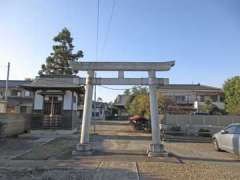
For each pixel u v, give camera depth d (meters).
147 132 27.75
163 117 26.73
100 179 8.00
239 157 13.12
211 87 55.94
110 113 70.69
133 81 13.55
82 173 8.73
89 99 13.49
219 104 49.41
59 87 25.05
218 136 15.29
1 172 8.81
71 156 12.32
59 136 21.73
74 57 48.62
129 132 27.52
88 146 13.03
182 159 12.20
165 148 16.45
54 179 7.98
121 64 13.42
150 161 11.22
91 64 13.46
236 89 41.91
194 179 8.21
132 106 36.69
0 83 49.06
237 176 8.72
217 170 9.65
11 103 41.16
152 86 13.42
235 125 14.14
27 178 8.06
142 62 13.45
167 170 9.41
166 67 13.33
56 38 48.41
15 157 11.98
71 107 25.53
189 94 52.44
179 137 21.91
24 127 23.95
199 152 14.87
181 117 26.47
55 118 25.19
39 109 25.55
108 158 11.81
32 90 25.70
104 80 13.59
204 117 26.31
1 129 19.33
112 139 20.55
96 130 29.78
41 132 23.86
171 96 52.69
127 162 10.85
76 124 28.64
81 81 13.82
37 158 11.74
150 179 8.08
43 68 47.69
